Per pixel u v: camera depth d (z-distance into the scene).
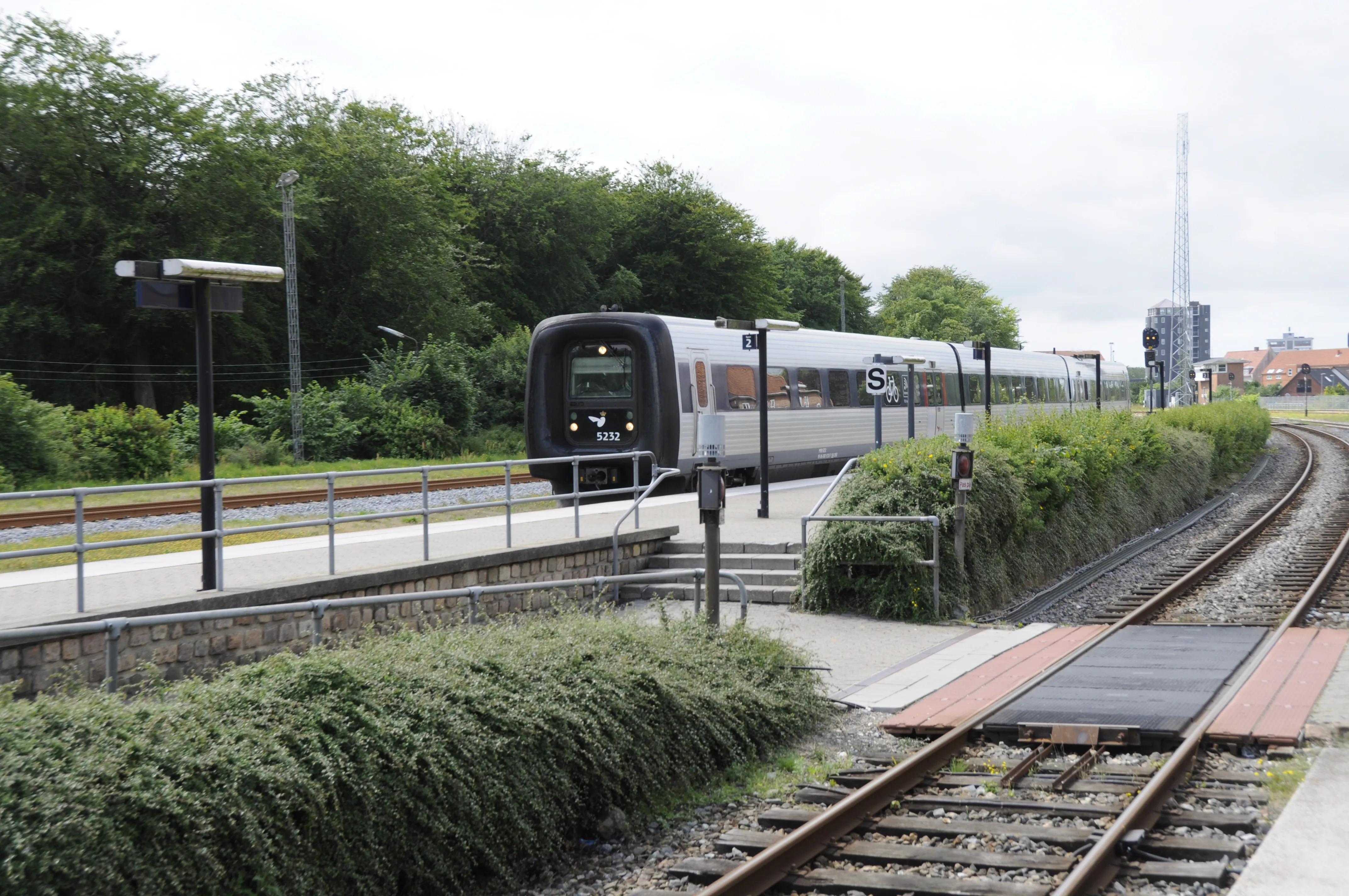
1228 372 167.75
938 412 30.89
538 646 7.60
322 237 45.44
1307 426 71.75
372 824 5.78
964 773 7.45
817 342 26.14
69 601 9.21
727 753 7.88
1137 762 7.63
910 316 112.62
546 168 57.22
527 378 22.00
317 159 45.16
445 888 6.03
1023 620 13.31
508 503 12.80
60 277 37.31
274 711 5.84
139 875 4.78
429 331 46.50
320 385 42.03
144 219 38.44
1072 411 21.41
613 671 7.47
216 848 5.10
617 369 21.47
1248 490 31.23
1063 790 7.01
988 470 14.24
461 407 38.69
